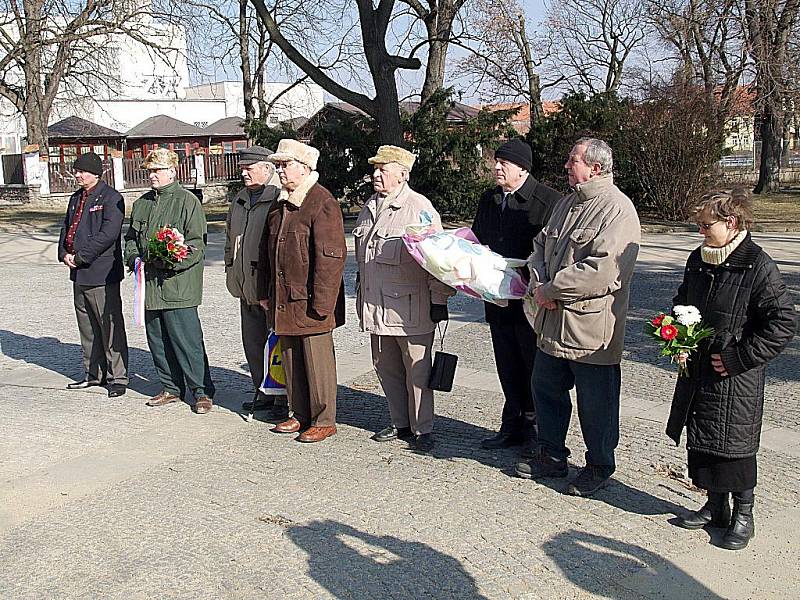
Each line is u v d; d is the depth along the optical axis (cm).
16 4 2920
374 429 640
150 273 683
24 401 743
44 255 1845
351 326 1031
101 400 741
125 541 461
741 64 2586
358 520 477
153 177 693
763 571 416
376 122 2345
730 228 426
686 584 404
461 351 898
